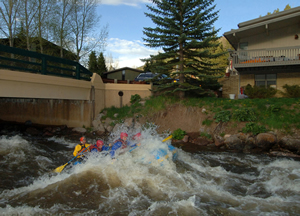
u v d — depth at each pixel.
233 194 5.84
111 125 13.90
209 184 6.41
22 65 10.94
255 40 18.44
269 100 13.88
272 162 8.59
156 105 14.50
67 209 5.02
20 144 10.38
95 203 5.29
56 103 15.61
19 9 17.36
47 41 20.09
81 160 7.45
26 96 10.58
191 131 12.67
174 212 4.93
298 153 9.67
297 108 12.09
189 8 14.41
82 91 14.02
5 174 7.02
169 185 6.20
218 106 13.64
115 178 6.49
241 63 16.73
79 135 13.31
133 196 5.62
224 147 10.97
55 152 9.74
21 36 18.70
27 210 4.95
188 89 13.99
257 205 5.26
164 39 14.41
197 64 15.23
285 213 4.91
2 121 16.84
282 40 17.47
